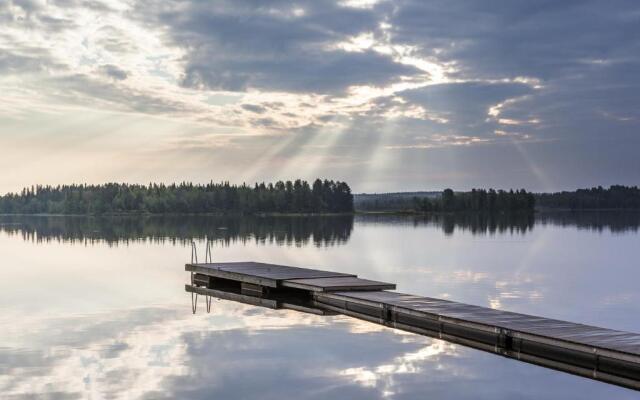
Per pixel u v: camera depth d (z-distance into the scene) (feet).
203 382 51.24
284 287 102.27
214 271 112.06
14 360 57.93
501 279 117.39
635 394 48.08
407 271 130.93
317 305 87.86
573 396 47.91
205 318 78.13
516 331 61.11
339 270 133.80
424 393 48.73
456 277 120.67
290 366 55.77
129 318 78.23
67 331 70.33
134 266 143.02
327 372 53.98
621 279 117.08
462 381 51.55
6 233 306.96
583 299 94.22
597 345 54.44
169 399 47.32
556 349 57.82
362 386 50.44
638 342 55.52
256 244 215.92
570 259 155.12
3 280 117.19
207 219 541.34
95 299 93.56
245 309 84.69
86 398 47.44
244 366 55.83
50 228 369.30
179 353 60.34
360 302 82.43
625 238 236.02
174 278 120.67
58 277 121.90
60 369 54.90
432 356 58.85
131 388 49.80
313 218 564.71
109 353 60.29
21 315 80.53
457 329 67.77
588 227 333.83
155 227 369.50
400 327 71.97
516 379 51.78
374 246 202.90
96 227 380.78
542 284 110.52
